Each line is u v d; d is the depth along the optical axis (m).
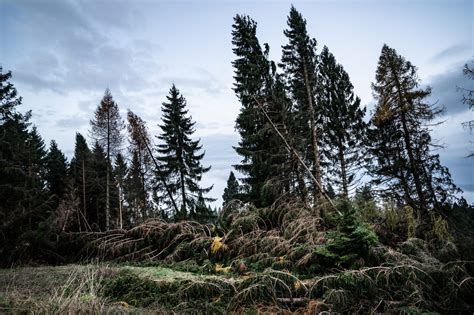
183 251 11.82
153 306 6.29
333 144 21.61
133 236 13.59
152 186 25.58
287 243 10.20
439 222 10.05
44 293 6.68
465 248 8.02
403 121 19.19
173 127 25.59
